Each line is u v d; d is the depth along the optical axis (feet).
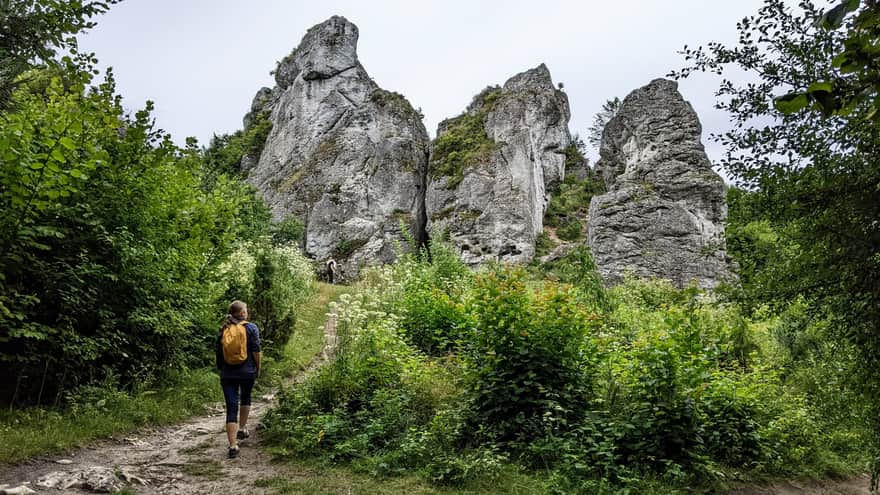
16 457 16.26
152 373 26.48
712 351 21.63
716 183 91.30
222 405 27.76
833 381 19.20
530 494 16.40
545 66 148.66
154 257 25.39
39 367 21.59
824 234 13.21
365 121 136.77
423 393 23.27
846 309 14.02
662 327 30.37
